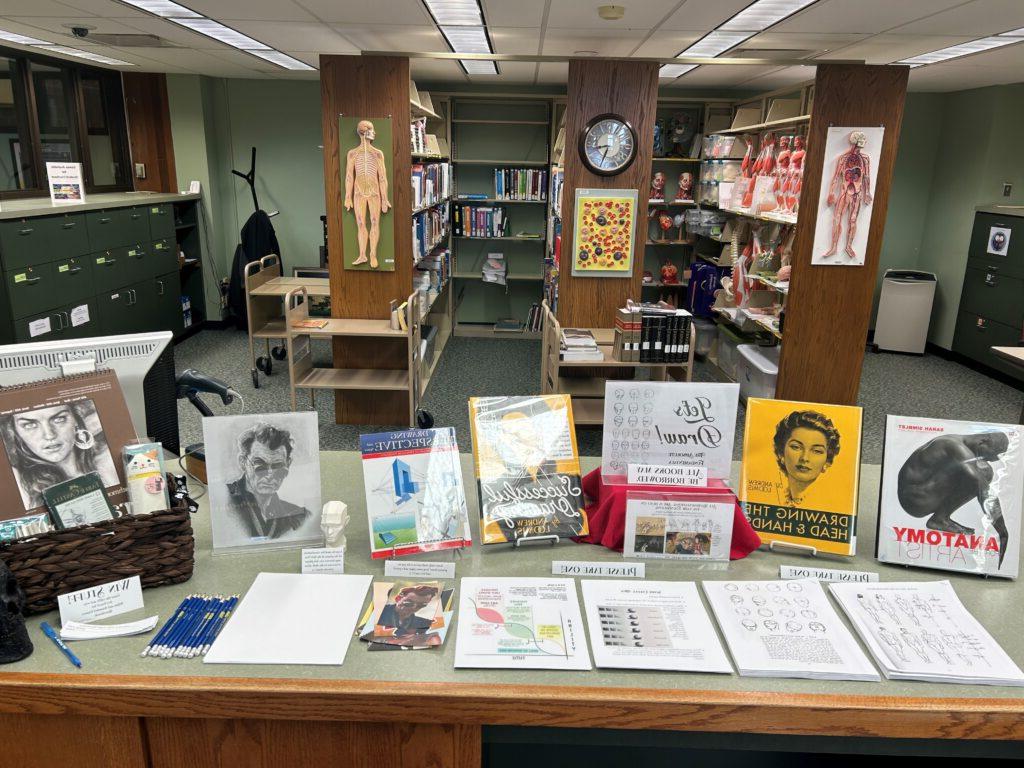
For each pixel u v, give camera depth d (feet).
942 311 23.13
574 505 4.92
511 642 3.86
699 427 4.91
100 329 17.72
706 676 3.68
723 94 24.39
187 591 4.31
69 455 4.27
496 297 26.21
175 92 22.82
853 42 14.93
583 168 14.03
